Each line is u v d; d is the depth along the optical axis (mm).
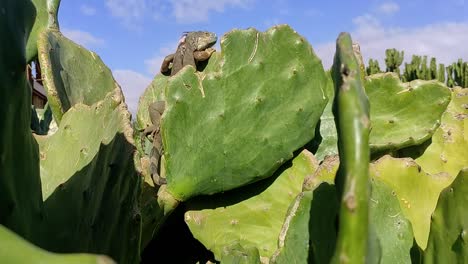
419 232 604
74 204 523
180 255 833
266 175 741
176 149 731
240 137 733
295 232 451
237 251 518
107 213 488
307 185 593
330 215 441
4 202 357
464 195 416
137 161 487
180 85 732
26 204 397
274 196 755
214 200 758
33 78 1255
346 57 267
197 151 734
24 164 387
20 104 362
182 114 731
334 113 291
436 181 636
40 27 968
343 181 268
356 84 262
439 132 872
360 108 259
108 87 927
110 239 479
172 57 962
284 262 447
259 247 726
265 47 753
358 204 254
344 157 263
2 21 338
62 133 617
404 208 606
